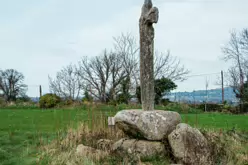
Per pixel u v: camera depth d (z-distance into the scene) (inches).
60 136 255.1
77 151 203.3
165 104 833.5
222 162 182.7
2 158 198.4
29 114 539.5
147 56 216.4
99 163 184.5
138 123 196.5
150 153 188.4
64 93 1264.8
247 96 909.8
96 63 1134.4
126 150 196.1
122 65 1063.0
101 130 252.7
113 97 1010.7
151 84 215.9
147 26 216.7
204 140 186.1
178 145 178.7
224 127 360.8
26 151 214.4
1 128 343.9
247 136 268.8
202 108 836.6
